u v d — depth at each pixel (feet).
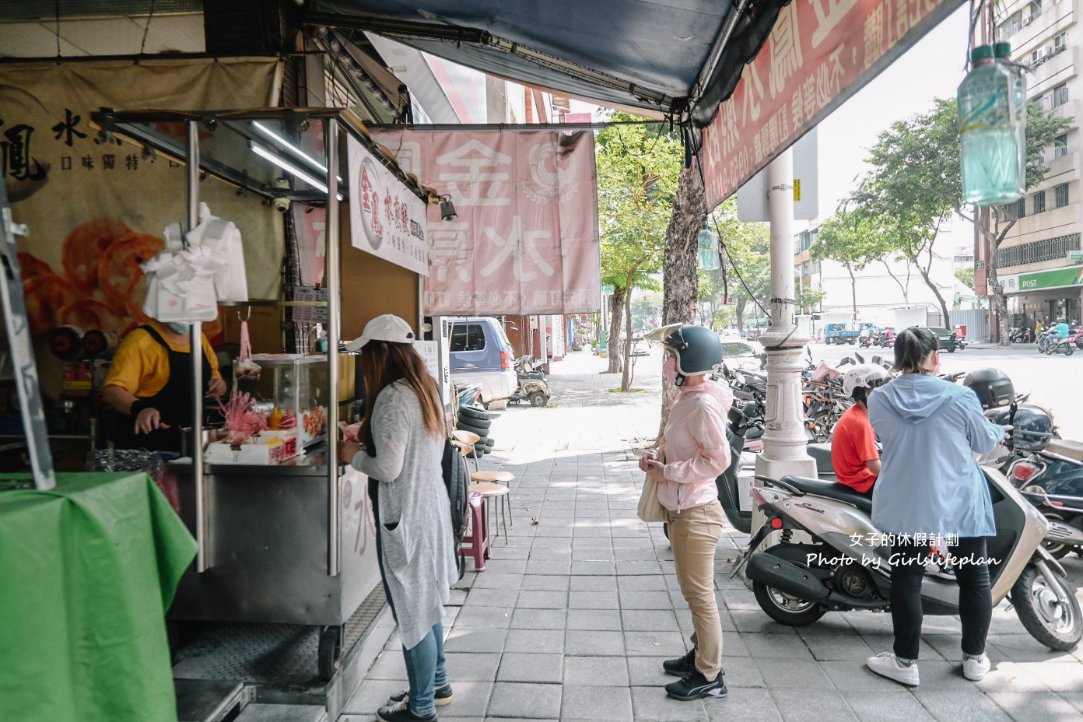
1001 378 17.79
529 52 14.26
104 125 9.50
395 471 9.11
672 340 10.48
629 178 48.57
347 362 13.01
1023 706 10.32
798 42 8.53
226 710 9.22
